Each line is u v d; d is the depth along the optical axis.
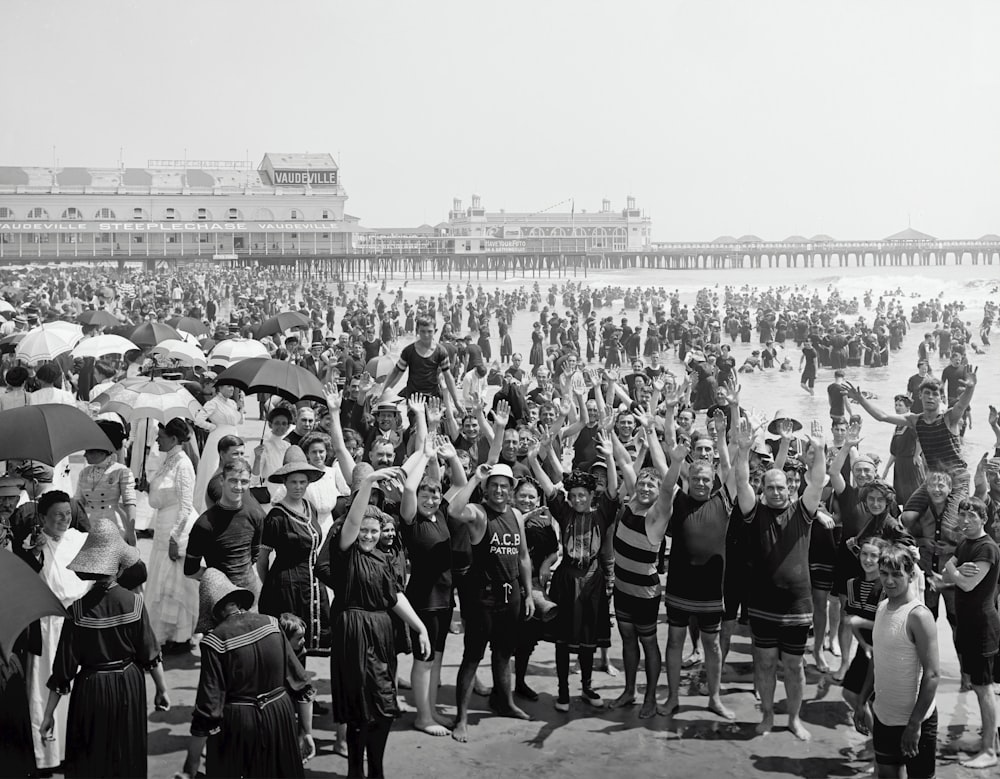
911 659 5.55
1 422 7.14
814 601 7.90
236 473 6.41
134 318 31.64
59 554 6.14
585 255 123.44
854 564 7.46
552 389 15.09
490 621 6.62
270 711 5.11
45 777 5.73
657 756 6.30
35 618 4.18
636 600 6.94
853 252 150.12
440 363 10.20
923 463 10.83
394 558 5.96
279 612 6.41
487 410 12.35
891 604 5.68
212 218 118.44
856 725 6.72
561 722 6.86
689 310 65.19
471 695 7.36
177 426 7.85
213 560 6.46
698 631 8.24
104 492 7.78
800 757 6.32
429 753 6.30
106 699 5.26
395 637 6.37
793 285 100.12
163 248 115.69
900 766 5.71
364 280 108.25
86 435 7.29
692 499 6.99
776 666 6.74
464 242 142.50
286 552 6.46
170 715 6.69
